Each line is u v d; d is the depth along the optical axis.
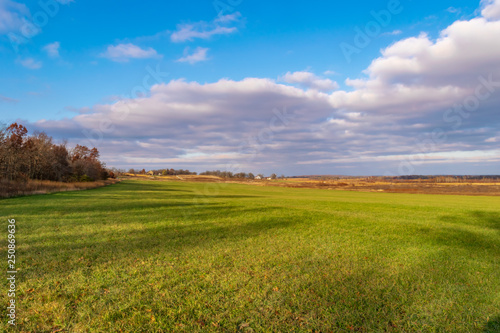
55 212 16.31
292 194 52.88
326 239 11.10
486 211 24.64
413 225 15.58
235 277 6.41
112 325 4.27
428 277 6.84
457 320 4.76
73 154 59.41
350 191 74.25
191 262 7.50
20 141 41.81
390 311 5.00
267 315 4.69
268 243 10.05
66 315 4.49
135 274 6.46
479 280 6.73
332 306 5.11
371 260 8.21
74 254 7.92
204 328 4.27
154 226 12.95
